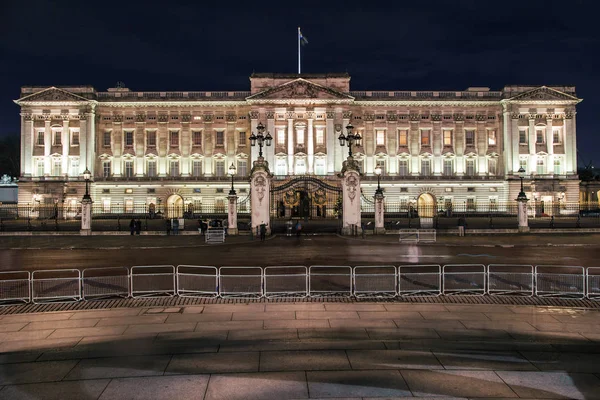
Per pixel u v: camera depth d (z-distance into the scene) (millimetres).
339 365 10172
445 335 12125
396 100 81688
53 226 51156
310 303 15234
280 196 64250
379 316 13781
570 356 10719
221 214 71000
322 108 80062
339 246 32062
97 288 16469
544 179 80688
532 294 15906
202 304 15156
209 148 81875
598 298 15703
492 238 37406
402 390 8953
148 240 37219
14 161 124625
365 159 81875
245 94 82812
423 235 35688
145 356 10695
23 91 81312
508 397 8680
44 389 9031
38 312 14289
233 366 10125
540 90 81312
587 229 42031
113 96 81625
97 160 81250
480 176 81625
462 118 82812
